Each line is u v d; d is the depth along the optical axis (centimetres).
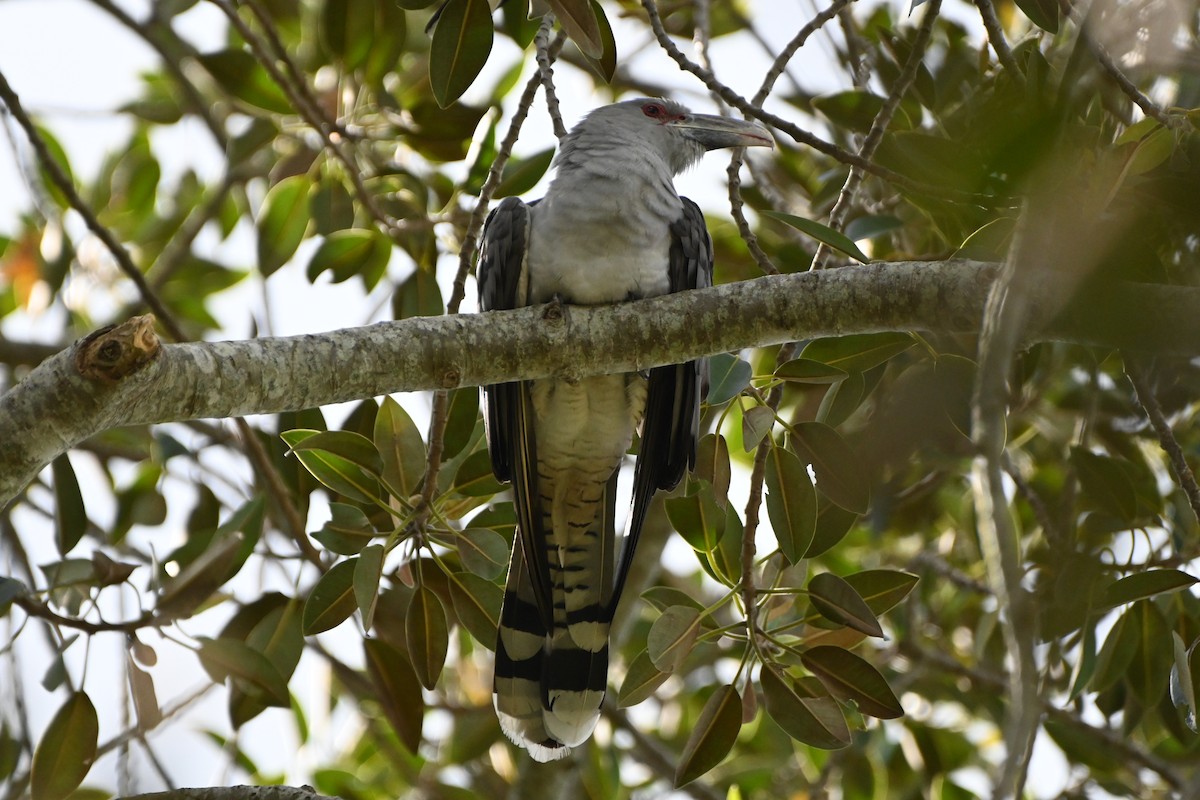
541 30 874
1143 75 731
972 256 781
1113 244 624
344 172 1120
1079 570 913
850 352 838
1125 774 1241
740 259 1284
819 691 845
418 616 867
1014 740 420
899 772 1273
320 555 966
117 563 882
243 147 1189
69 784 850
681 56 810
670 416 955
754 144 1077
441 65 841
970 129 729
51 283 1360
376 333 740
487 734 1296
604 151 925
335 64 1072
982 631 1073
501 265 924
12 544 1127
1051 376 1084
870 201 1123
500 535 859
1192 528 975
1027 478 1155
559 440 956
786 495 821
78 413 641
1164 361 856
